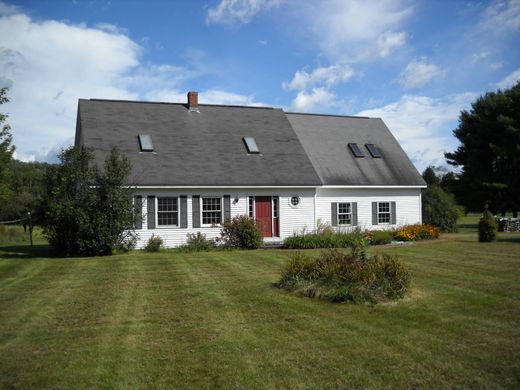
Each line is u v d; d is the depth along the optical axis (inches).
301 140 1022.4
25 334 286.8
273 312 329.7
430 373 222.1
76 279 472.1
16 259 634.2
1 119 715.4
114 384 213.9
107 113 892.0
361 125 1133.7
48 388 211.3
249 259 617.6
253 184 842.2
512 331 280.7
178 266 557.9
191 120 943.7
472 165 1678.2
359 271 370.3
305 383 213.6
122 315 328.5
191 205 813.2
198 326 299.9
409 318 309.4
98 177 678.5
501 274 467.5
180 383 214.7
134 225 724.7
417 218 1038.4
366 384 211.8
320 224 909.2
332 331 285.1
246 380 217.2
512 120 1539.1
